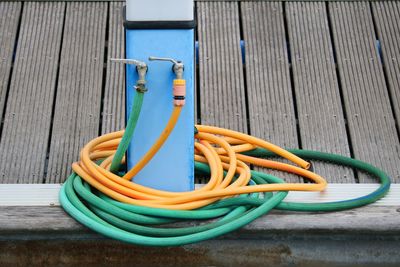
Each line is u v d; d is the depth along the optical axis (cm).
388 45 399
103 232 274
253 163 337
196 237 273
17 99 369
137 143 292
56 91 374
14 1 410
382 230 293
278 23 407
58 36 397
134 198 289
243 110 370
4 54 389
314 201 304
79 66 384
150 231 276
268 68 388
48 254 295
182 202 286
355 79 384
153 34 282
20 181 332
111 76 382
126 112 292
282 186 294
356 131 362
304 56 393
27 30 399
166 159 294
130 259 296
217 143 330
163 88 286
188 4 279
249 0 415
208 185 297
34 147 348
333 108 372
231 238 295
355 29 406
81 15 406
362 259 300
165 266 298
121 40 396
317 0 416
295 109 375
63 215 288
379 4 416
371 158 350
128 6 279
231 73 385
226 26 404
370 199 300
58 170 338
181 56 284
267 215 293
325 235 296
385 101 375
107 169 307
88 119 362
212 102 372
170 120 274
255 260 299
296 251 298
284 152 332
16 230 286
